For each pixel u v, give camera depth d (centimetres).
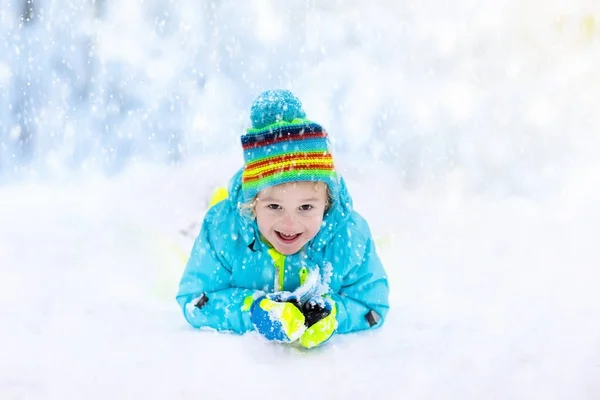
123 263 322
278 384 189
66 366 200
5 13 604
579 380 188
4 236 359
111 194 430
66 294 278
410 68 635
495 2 620
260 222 226
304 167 217
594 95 604
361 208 416
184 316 246
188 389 185
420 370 197
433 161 555
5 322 241
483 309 254
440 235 374
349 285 242
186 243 360
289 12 664
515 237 365
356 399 180
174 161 602
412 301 275
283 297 224
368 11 649
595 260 317
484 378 190
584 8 609
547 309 247
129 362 203
